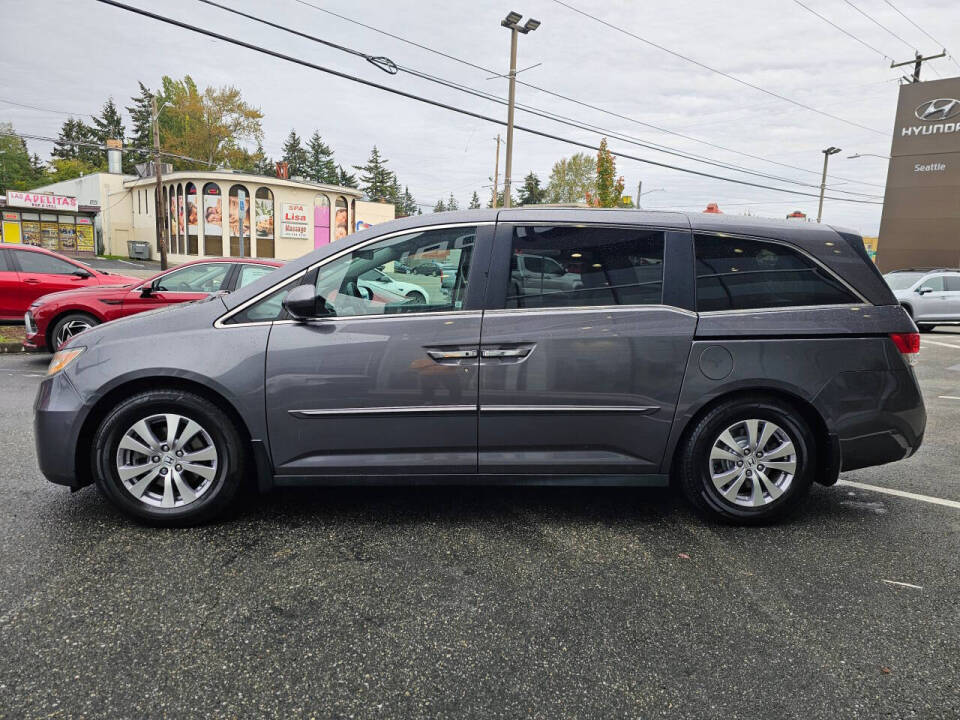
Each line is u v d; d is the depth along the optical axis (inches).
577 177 2871.6
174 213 1681.8
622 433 135.0
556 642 94.3
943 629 99.8
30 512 138.9
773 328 134.6
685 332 133.3
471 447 134.0
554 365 131.9
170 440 131.0
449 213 139.5
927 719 78.9
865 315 138.4
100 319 329.7
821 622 101.2
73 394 129.3
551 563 120.1
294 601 104.3
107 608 100.5
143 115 3277.6
